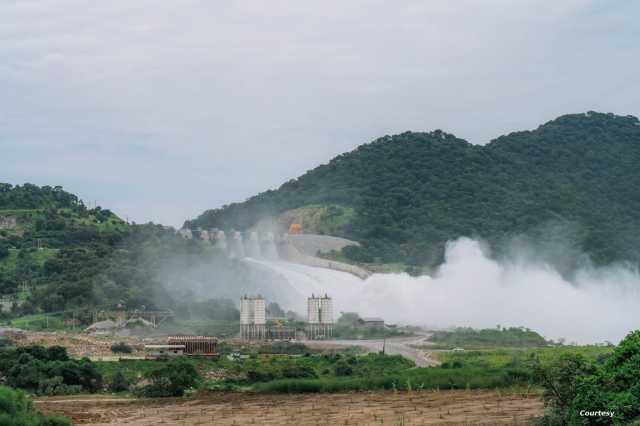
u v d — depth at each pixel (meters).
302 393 140.12
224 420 109.88
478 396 124.50
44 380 148.75
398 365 184.88
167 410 121.25
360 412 112.31
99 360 177.75
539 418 90.50
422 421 101.94
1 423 95.19
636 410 78.31
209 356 192.62
